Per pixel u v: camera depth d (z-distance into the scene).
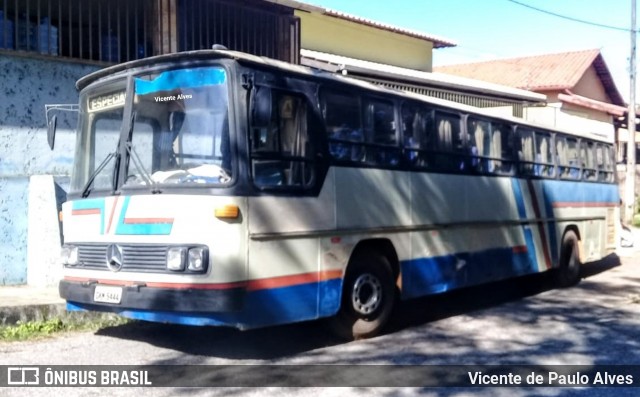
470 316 9.78
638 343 8.06
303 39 18.30
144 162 6.93
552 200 12.40
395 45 21.17
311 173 7.34
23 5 10.08
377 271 8.32
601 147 14.87
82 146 7.67
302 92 7.33
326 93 7.66
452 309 10.37
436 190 9.32
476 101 19.80
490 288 12.60
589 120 28.06
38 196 9.84
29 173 10.11
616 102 33.75
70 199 7.57
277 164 6.95
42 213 9.82
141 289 6.59
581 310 10.28
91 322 8.56
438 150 9.45
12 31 10.01
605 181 14.91
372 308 8.20
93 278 7.06
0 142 9.84
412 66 21.91
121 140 7.10
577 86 30.19
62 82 10.41
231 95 6.62
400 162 8.69
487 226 10.44
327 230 7.46
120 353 7.23
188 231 6.43
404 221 8.68
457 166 9.82
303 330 8.50
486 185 10.47
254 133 6.71
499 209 10.77
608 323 9.24
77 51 10.70
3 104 9.84
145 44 11.27
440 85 17.86
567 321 9.40
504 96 20.89
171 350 7.41
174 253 6.43
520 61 32.66
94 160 7.45
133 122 7.10
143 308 6.59
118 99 7.31
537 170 12.03
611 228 15.02
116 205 6.93
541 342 8.10
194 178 6.61
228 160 6.54
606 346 7.92
